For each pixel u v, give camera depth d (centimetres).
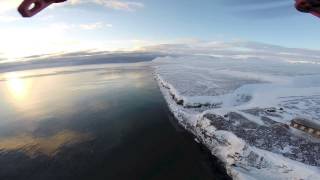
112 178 5200
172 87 11944
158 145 6688
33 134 7612
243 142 5591
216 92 10575
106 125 8231
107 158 6009
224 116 7056
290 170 4734
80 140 7069
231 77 15488
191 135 7312
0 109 10988
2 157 6138
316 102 8788
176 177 5222
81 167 5622
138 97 12112
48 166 5678
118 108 10206
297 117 6481
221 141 6091
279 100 9212
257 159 5188
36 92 15262
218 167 5612
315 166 4659
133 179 5159
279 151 5259
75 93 13962
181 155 6128
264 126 6419
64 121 8725
